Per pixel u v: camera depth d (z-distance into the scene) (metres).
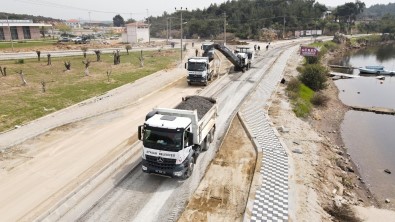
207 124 18.64
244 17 128.00
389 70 60.91
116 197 14.05
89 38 97.62
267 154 18.42
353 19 152.88
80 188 14.59
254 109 27.27
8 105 26.53
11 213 12.82
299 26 125.00
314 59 55.50
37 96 29.52
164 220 12.50
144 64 50.28
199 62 34.72
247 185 15.15
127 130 21.88
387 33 134.00
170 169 14.70
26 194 14.15
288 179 15.80
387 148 24.75
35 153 18.16
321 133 26.52
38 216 12.57
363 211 14.95
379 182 19.36
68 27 160.88
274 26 120.19
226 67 49.00
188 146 15.16
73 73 41.12
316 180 16.52
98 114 25.00
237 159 17.86
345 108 35.44
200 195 14.25
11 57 53.31
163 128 14.42
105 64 49.34
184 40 109.94
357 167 21.22
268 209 13.15
